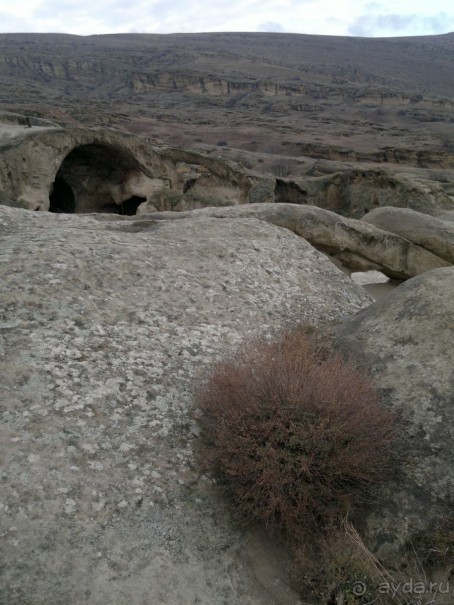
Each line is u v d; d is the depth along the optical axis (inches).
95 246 287.4
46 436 170.9
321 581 150.9
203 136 2881.4
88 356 210.4
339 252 502.6
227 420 177.5
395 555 155.1
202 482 172.4
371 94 4963.1
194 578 145.5
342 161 2273.6
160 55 6673.2
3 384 185.3
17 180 684.7
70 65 5565.9
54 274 251.4
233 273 304.2
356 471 163.8
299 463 161.9
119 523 153.0
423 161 2171.5
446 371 196.4
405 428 183.3
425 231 524.4
